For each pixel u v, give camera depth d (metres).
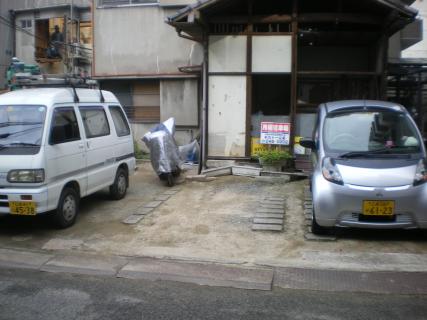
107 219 6.41
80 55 14.41
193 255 5.02
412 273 4.41
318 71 9.49
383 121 5.99
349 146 5.76
